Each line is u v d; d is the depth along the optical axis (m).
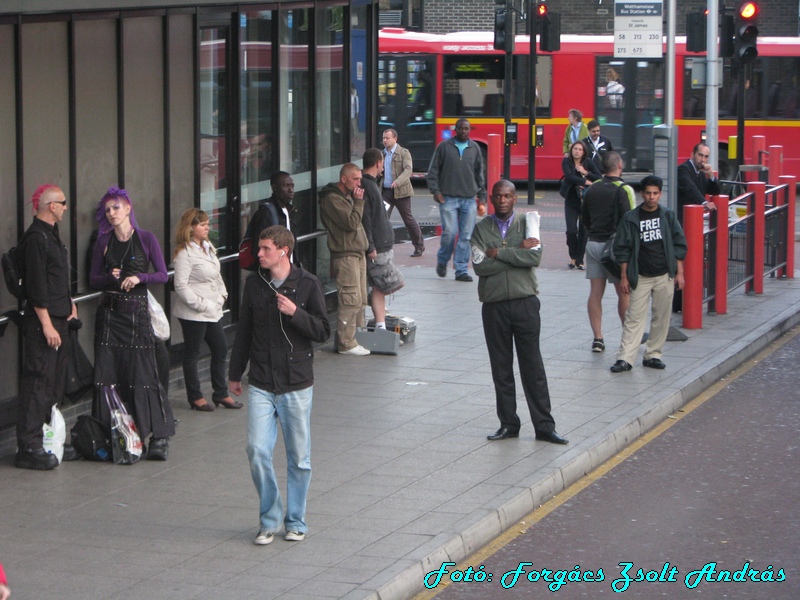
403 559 19.98
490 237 27.06
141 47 30.19
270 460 20.67
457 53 87.06
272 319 20.55
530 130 76.81
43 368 25.05
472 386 32.84
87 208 28.64
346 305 36.38
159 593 18.50
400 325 38.25
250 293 20.80
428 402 31.06
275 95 36.69
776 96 85.44
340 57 40.66
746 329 40.62
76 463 25.69
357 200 35.72
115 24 29.14
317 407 30.47
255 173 36.09
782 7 105.06
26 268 24.62
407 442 27.31
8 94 25.97
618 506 24.14
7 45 25.83
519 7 96.81
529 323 27.03
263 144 36.44
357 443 27.22
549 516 23.52
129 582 18.97
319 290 20.92
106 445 25.77
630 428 28.95
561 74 86.62
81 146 28.33
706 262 42.72
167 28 30.89
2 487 23.97
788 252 51.72
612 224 35.91
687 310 40.47
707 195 43.94
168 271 31.38
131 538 21.05
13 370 26.45
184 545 20.69
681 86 86.31
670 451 28.12
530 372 27.27
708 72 58.72
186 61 32.03
